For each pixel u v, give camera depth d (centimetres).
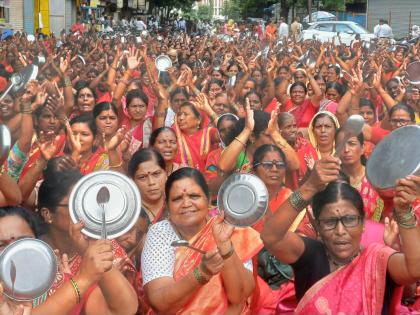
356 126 362
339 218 348
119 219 321
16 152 582
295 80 1068
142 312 389
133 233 426
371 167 340
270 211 473
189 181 376
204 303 349
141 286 390
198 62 1670
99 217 320
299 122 913
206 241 368
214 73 1351
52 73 1100
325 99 952
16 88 660
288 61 1577
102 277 323
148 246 370
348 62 1580
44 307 294
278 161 497
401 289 341
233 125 629
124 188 325
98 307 328
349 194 350
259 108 891
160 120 769
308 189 342
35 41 2178
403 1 3891
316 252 360
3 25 3266
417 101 893
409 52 1939
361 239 380
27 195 492
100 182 325
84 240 325
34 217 347
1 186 435
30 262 279
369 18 4028
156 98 882
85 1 4516
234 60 1432
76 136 570
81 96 846
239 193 332
